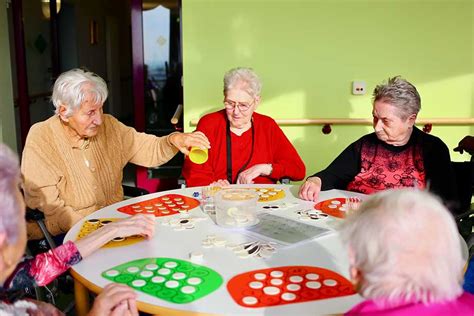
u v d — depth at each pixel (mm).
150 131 5383
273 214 2020
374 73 3422
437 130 3488
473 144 2688
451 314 944
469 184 2561
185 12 3328
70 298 2787
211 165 2770
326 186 2420
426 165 2406
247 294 1339
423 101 3469
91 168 2428
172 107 5336
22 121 4941
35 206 2240
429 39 3391
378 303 980
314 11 3344
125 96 10484
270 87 3426
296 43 3379
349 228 1035
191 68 3391
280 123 3416
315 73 3414
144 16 4719
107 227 1710
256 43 3373
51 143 2324
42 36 5906
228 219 1853
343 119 3408
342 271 1474
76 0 7516
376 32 3375
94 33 8508
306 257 1578
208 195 2240
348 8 3346
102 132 2531
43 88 5973
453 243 962
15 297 1233
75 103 2242
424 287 944
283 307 1271
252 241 1713
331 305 1279
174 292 1353
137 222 1756
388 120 2346
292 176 2781
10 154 1163
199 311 1255
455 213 2314
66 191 2342
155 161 2635
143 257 1591
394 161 2469
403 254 949
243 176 2623
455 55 3412
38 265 1507
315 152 3508
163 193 2350
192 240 1736
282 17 3348
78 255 1563
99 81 2332
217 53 3379
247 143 2770
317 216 1976
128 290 1315
